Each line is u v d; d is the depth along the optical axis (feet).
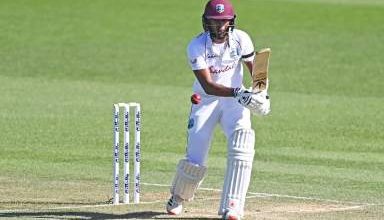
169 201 111.34
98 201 123.03
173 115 223.71
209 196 127.44
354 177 149.79
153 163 162.20
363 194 132.77
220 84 107.34
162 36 364.38
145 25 383.65
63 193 129.59
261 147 183.52
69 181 140.97
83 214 111.55
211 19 105.09
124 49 338.95
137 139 120.47
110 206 118.01
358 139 196.54
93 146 180.14
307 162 166.40
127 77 292.61
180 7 425.69
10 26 370.73
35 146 178.91
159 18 398.83
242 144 104.58
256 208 117.80
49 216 110.11
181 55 331.16
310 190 135.64
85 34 363.35
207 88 105.40
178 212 111.45
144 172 152.46
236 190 104.47
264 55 102.06
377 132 205.98
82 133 194.90
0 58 317.63
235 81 108.06
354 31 382.22
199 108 107.65
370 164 165.07
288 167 159.74
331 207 119.85
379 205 122.21
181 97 256.32
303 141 192.24
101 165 158.71
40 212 112.88
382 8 440.04
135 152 120.78
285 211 115.55
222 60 106.73
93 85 275.18
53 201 122.62
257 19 403.54
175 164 161.68
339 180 146.30
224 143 188.44
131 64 313.94
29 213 112.06
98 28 374.63
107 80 286.25
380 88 281.13
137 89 269.85
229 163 105.09
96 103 240.94
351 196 130.62
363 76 299.38
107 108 232.53
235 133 105.29
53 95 253.44
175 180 109.60
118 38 358.23
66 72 298.35
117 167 120.37
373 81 291.99
